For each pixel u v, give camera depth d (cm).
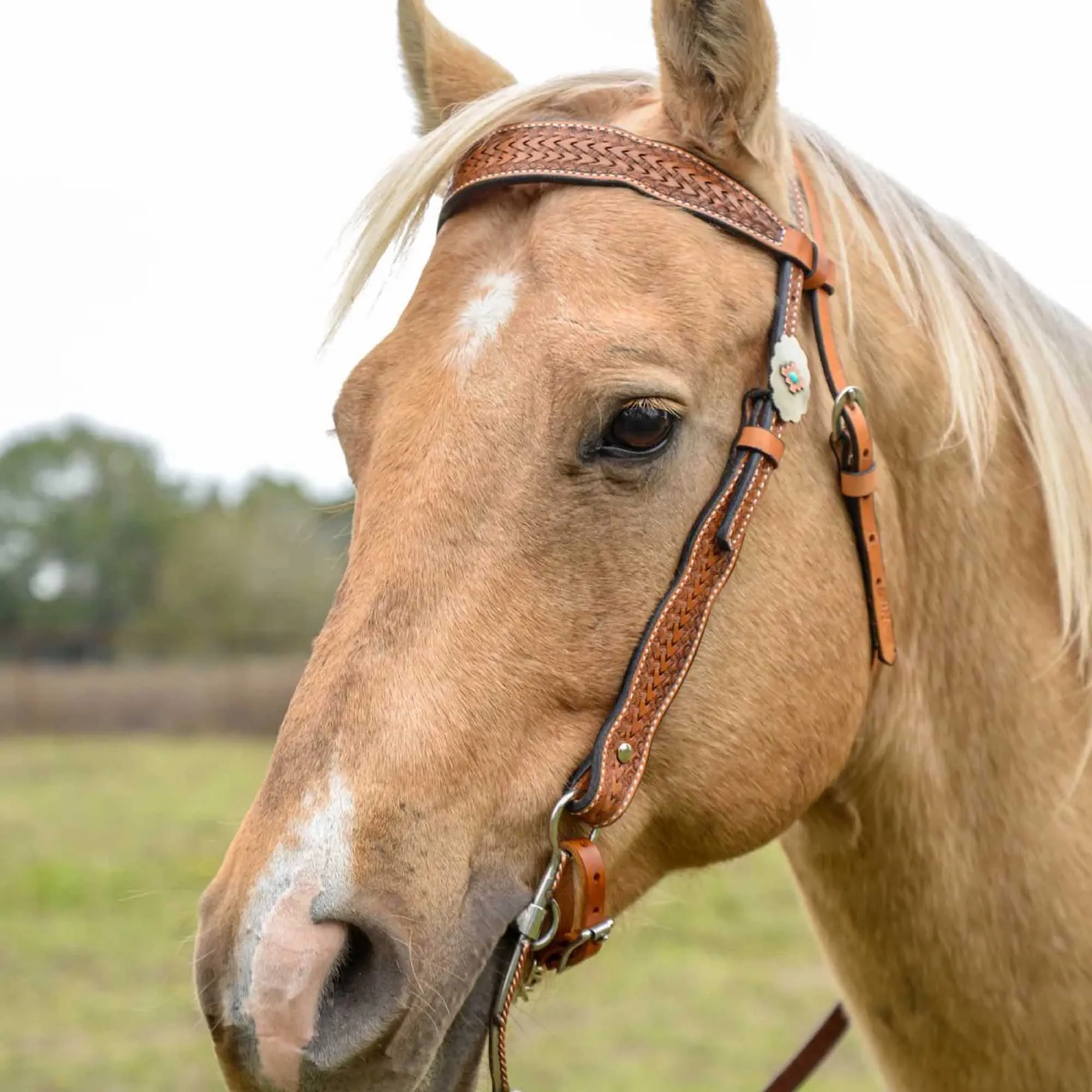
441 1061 146
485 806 147
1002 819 177
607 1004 592
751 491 157
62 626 4391
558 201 164
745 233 164
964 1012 179
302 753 143
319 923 136
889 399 178
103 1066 516
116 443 4759
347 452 164
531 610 149
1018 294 195
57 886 819
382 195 173
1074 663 182
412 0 204
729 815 160
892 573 177
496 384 152
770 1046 525
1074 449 185
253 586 3275
